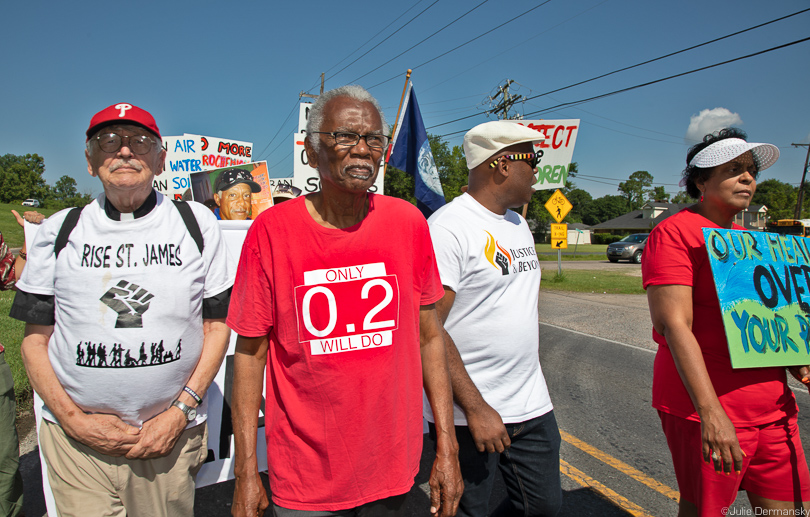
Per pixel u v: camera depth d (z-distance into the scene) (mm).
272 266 1450
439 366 1670
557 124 5230
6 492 2258
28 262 1760
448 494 1537
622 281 15367
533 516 2074
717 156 1915
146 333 1719
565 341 7133
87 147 1754
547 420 2041
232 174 5305
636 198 115188
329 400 1425
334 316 1433
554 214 15148
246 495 1453
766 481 1909
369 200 1560
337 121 1417
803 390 4781
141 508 1852
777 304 1903
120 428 1729
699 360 1774
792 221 28891
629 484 3078
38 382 1737
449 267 1884
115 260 1722
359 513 1495
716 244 1860
